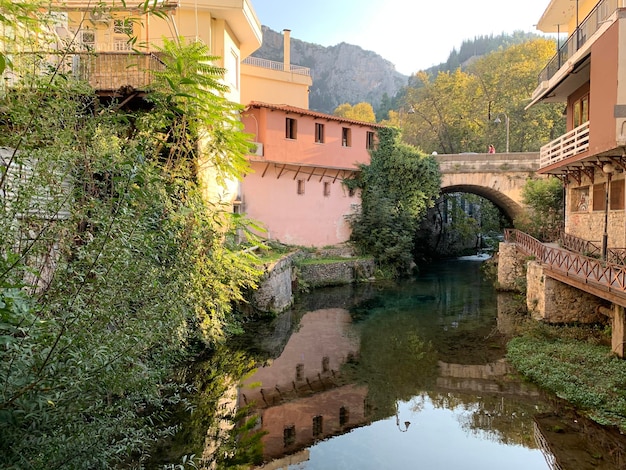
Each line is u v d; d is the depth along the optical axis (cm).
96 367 361
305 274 2017
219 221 959
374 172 2483
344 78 17612
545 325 1231
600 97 1109
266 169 2081
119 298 410
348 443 707
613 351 951
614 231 1292
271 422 768
